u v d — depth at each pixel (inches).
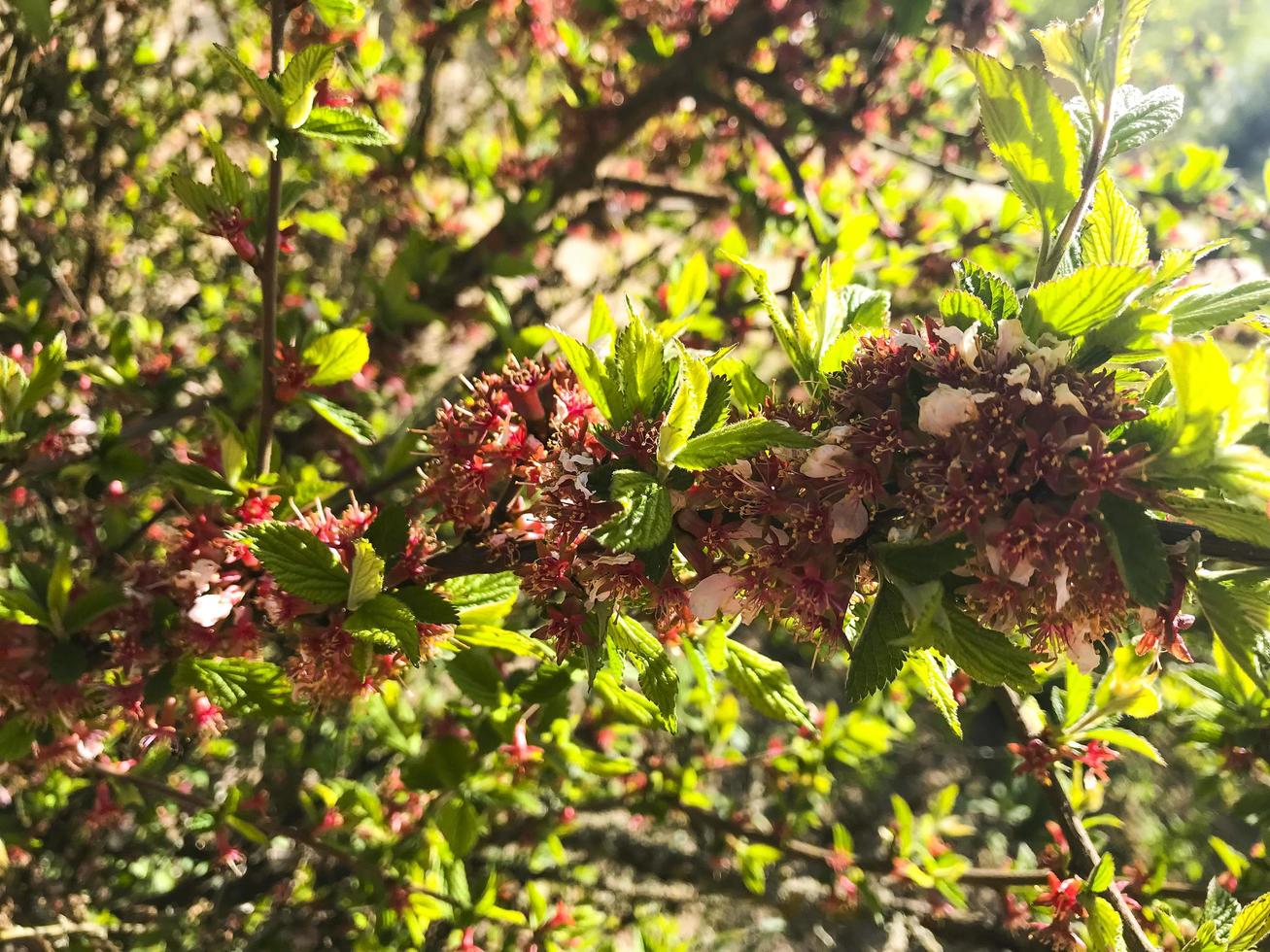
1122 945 14.3
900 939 26.7
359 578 10.2
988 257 27.5
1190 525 8.8
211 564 11.8
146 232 31.5
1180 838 31.0
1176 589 8.7
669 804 24.6
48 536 24.4
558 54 30.7
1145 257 10.0
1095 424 8.2
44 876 25.0
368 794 19.1
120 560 13.3
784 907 28.9
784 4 26.3
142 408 22.6
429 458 16.2
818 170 33.3
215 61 31.7
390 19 38.1
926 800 40.1
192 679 12.1
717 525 9.2
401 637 10.1
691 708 29.1
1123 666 15.2
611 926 30.0
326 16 11.2
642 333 9.2
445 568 11.2
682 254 35.3
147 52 29.4
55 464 16.8
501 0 29.6
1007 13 27.1
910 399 8.8
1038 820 34.2
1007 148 9.6
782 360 34.5
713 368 10.5
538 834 25.5
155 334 27.6
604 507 9.3
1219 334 23.6
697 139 32.3
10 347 21.6
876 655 8.6
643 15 28.4
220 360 26.1
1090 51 9.5
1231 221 28.5
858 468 8.6
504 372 11.4
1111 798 39.4
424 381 26.3
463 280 24.3
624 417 9.2
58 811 25.5
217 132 32.0
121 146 31.8
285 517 13.1
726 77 29.7
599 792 25.0
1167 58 53.1
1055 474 8.1
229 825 18.5
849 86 29.7
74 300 24.7
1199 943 12.0
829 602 8.9
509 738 16.8
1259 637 8.7
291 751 25.9
